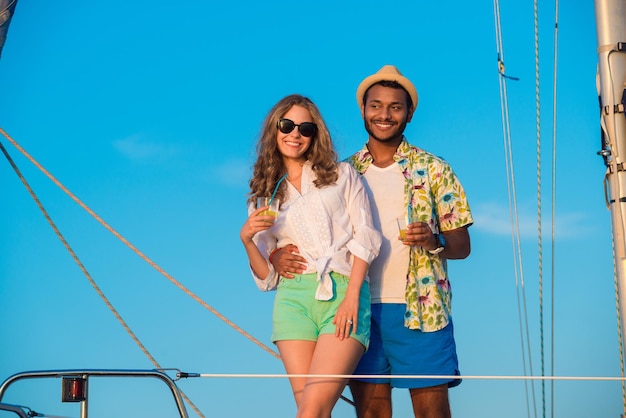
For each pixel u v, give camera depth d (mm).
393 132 5418
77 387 4727
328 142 5062
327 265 4895
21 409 4688
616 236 5168
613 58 5223
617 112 5188
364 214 5008
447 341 5320
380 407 5367
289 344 4875
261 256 5047
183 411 4840
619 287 5148
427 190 5371
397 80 5445
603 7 5262
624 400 5277
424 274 5328
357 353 4816
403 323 5277
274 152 5098
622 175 5164
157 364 5883
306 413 4664
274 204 4906
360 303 4902
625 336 5133
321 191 4988
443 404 5293
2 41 5812
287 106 5047
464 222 5367
